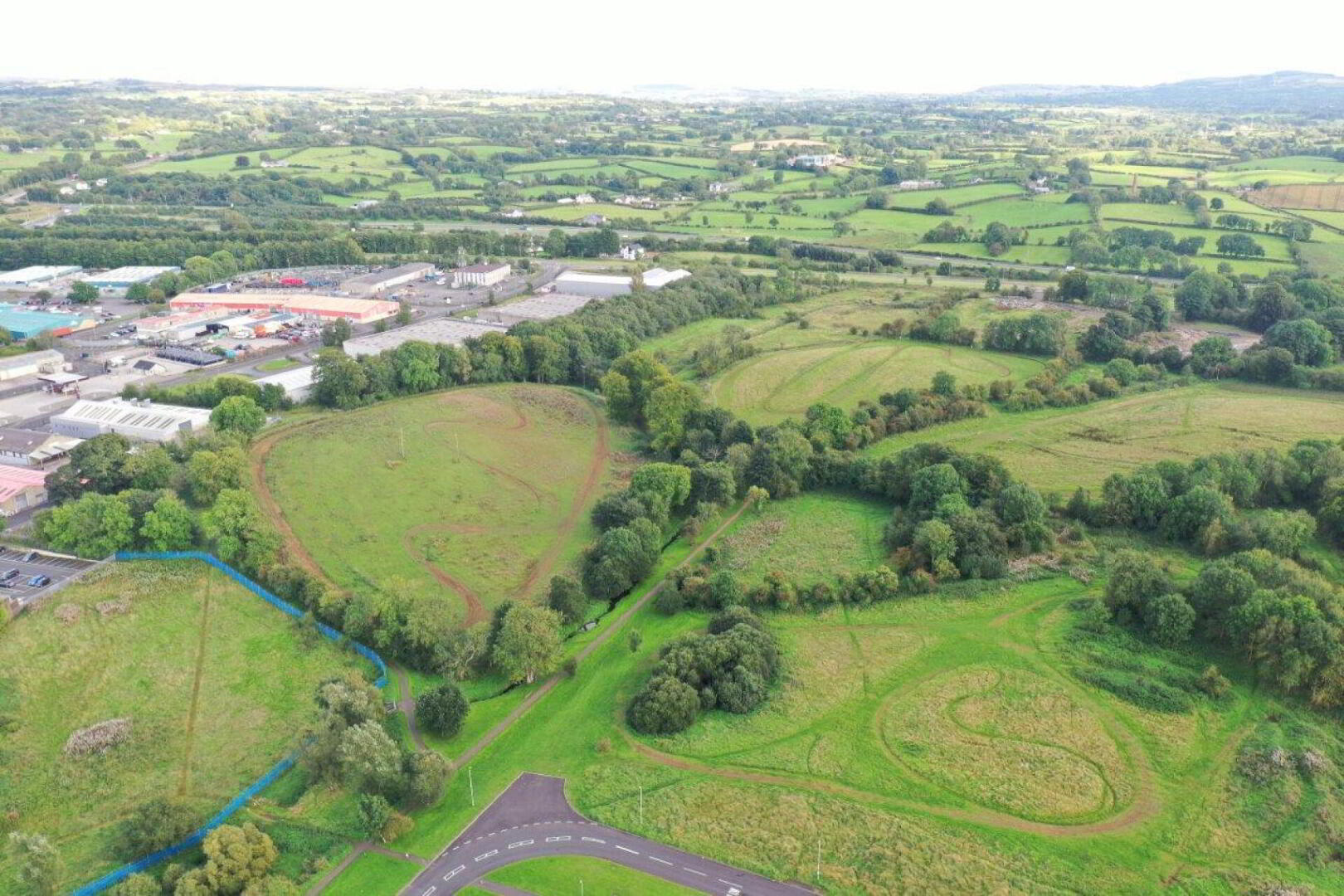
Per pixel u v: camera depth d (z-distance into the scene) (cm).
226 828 7812
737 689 10100
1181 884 7650
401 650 10975
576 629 11750
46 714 10050
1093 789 8762
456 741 9619
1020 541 13200
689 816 8500
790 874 7812
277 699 10325
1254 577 11088
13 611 11812
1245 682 10200
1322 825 8175
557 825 8419
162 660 11025
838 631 11619
